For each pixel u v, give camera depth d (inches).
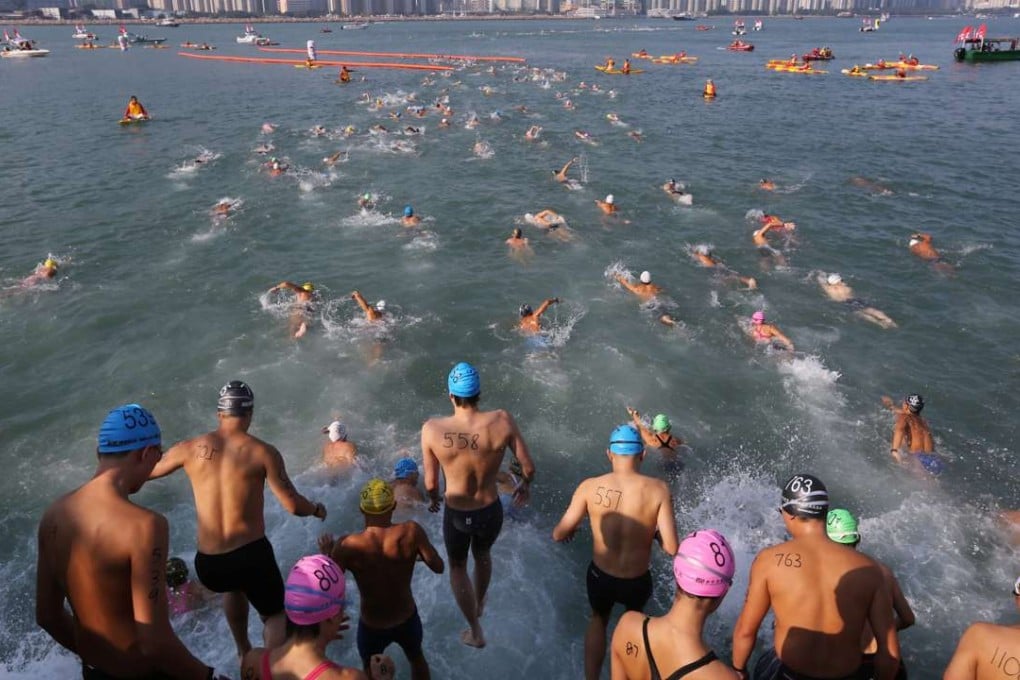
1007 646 144.6
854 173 1036.5
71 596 145.4
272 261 687.1
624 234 768.9
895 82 2204.7
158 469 210.7
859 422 425.1
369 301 598.5
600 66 2770.7
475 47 4212.6
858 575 168.6
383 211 851.4
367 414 433.1
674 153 1186.0
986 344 522.3
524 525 326.0
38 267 645.3
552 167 1080.2
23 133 1359.5
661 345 522.6
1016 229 772.0
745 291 617.6
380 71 2645.2
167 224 795.4
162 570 145.9
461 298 604.4
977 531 329.4
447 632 258.2
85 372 477.4
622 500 208.8
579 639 259.8
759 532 326.6
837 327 551.8
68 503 146.3
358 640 212.1
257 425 418.3
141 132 1369.3
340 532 317.7
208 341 523.2
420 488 349.4
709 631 265.4
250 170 1055.0
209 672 157.9
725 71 2618.1
